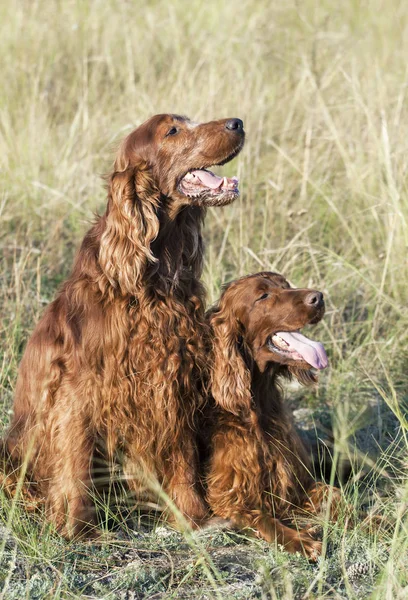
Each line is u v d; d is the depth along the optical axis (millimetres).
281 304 6883
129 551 6258
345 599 5547
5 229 10758
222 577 5879
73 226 10906
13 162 11828
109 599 5574
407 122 11875
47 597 5586
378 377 8680
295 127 12617
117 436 6730
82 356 6598
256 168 11570
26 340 8953
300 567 6008
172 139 6809
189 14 16188
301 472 7238
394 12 16047
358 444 7844
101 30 15625
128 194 6594
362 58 14273
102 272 6672
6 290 9633
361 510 6828
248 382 6988
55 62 14586
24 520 6445
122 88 14344
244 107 12398
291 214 10852
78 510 6570
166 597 5613
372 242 10719
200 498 6883
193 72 13258
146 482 6840
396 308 9000
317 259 10328
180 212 6910
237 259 10117
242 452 6945
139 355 6629
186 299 6969
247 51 14562
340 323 9367
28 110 13047
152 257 6559
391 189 9625
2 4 16250
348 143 11969
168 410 6703
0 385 8148
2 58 14617
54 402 6711
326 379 8852
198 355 6926
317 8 15977
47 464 6883
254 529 6574
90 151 11961
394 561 5758
